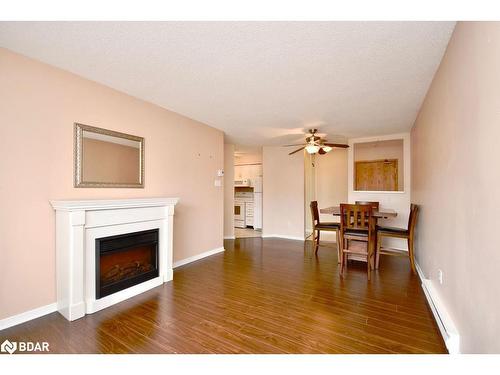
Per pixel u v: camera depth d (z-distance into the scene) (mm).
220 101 3061
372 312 2236
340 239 3582
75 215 2092
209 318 2121
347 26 1620
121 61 2119
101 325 2002
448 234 1854
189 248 3846
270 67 2197
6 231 1932
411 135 4301
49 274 2174
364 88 2637
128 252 2725
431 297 2225
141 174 3000
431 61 2062
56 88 2225
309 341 1783
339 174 6898
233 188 5938
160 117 3275
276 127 4273
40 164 2121
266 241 5594
